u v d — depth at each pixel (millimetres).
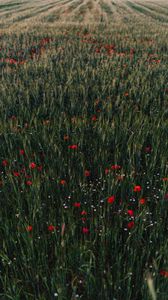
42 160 4871
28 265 2977
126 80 7859
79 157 4680
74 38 14883
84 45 12547
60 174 4293
